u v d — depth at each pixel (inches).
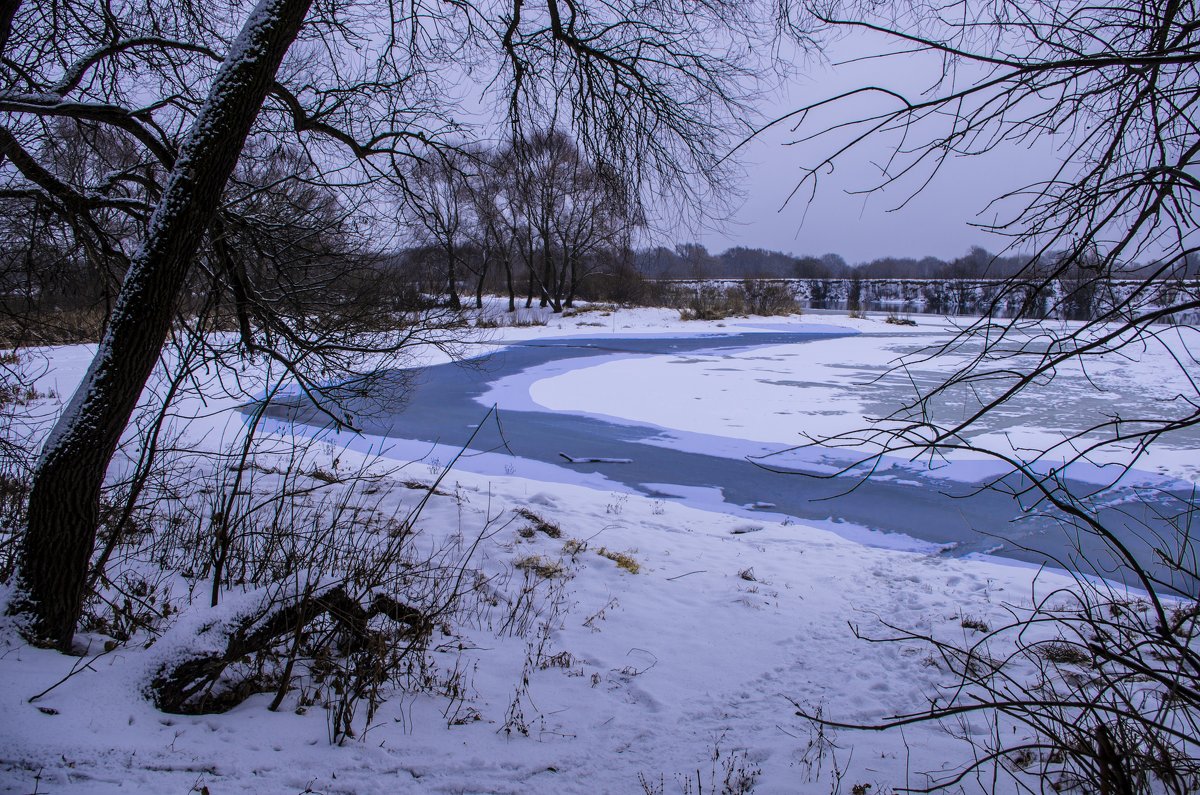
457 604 256.5
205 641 158.9
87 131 292.8
